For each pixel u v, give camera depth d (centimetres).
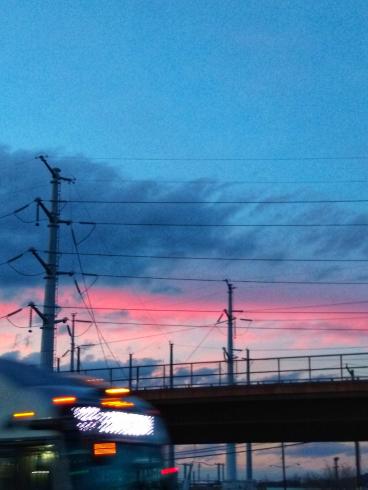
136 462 1223
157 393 4428
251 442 5328
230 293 6444
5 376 1158
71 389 1163
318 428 4647
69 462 1092
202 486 7038
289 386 4306
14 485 1090
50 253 4319
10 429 1116
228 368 4409
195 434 4866
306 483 12381
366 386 4212
